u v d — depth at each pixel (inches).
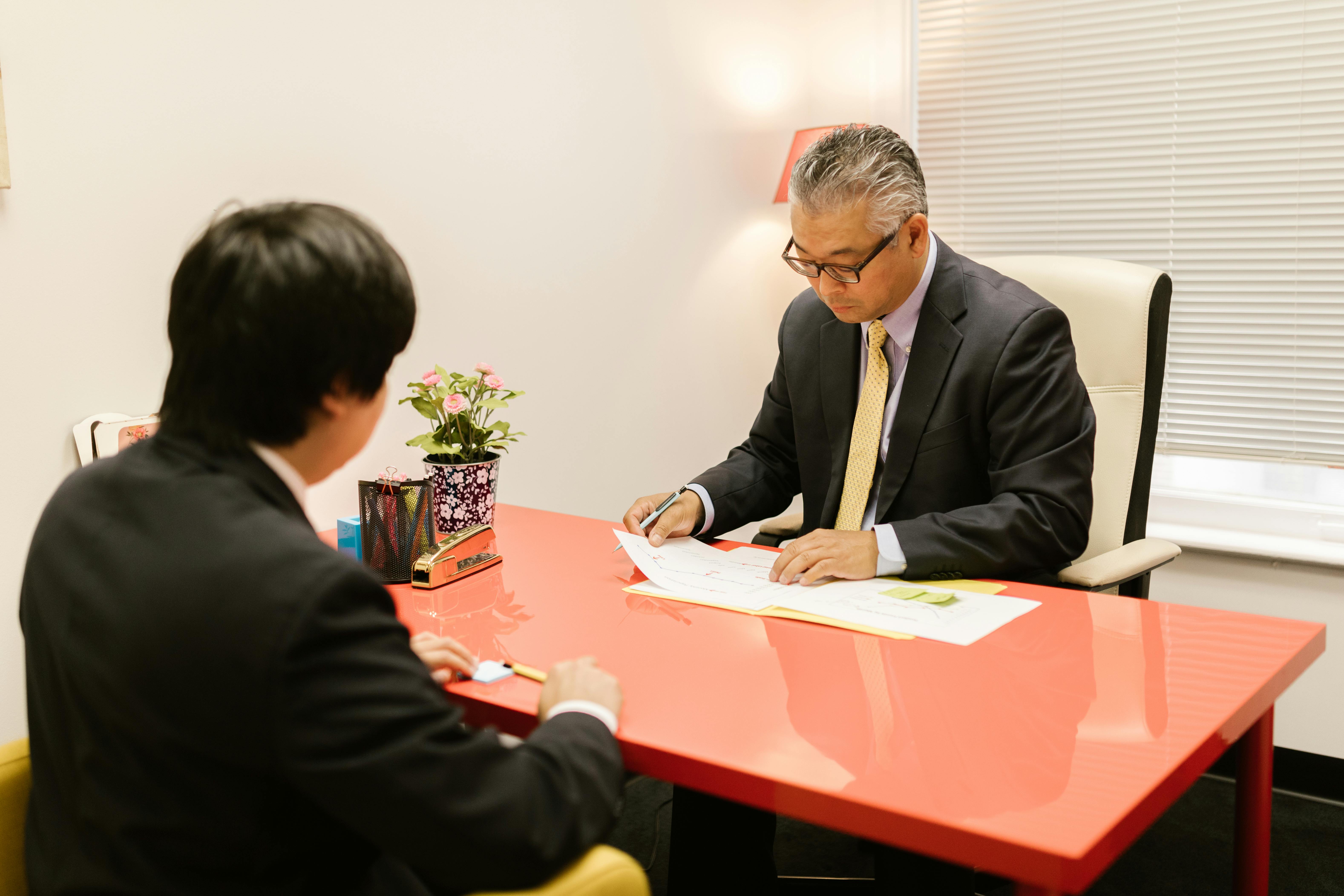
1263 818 44.1
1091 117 102.7
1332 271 91.6
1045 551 55.4
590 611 48.3
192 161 60.9
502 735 38.5
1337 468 93.5
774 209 115.0
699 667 40.2
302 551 25.7
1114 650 41.3
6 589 53.9
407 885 32.0
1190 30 96.0
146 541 26.5
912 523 54.3
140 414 59.5
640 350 98.0
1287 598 89.9
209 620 24.6
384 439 74.4
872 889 61.1
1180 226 99.0
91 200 56.1
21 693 55.0
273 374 27.1
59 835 28.2
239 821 25.5
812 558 52.1
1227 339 97.9
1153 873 73.6
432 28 75.1
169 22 59.1
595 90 89.9
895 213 57.7
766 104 111.7
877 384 66.2
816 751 32.1
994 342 61.0
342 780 24.4
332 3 68.1
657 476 101.7
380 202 72.4
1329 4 88.8
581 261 90.1
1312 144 91.1
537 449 87.7
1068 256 99.0
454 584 53.7
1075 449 58.6
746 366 113.2
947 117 111.9
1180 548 78.9
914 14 111.0
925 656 40.9
